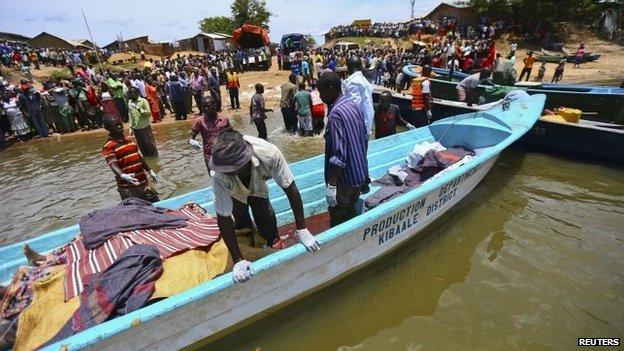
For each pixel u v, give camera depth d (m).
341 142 3.09
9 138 12.64
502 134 5.68
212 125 5.02
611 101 8.30
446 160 5.00
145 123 8.42
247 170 2.68
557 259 3.92
